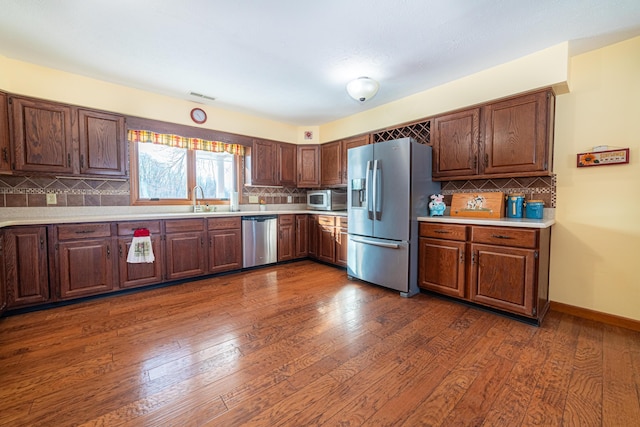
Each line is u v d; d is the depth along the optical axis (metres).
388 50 2.33
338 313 2.46
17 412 1.31
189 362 1.73
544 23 1.97
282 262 4.30
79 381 1.54
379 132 3.78
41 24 1.99
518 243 2.25
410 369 1.67
